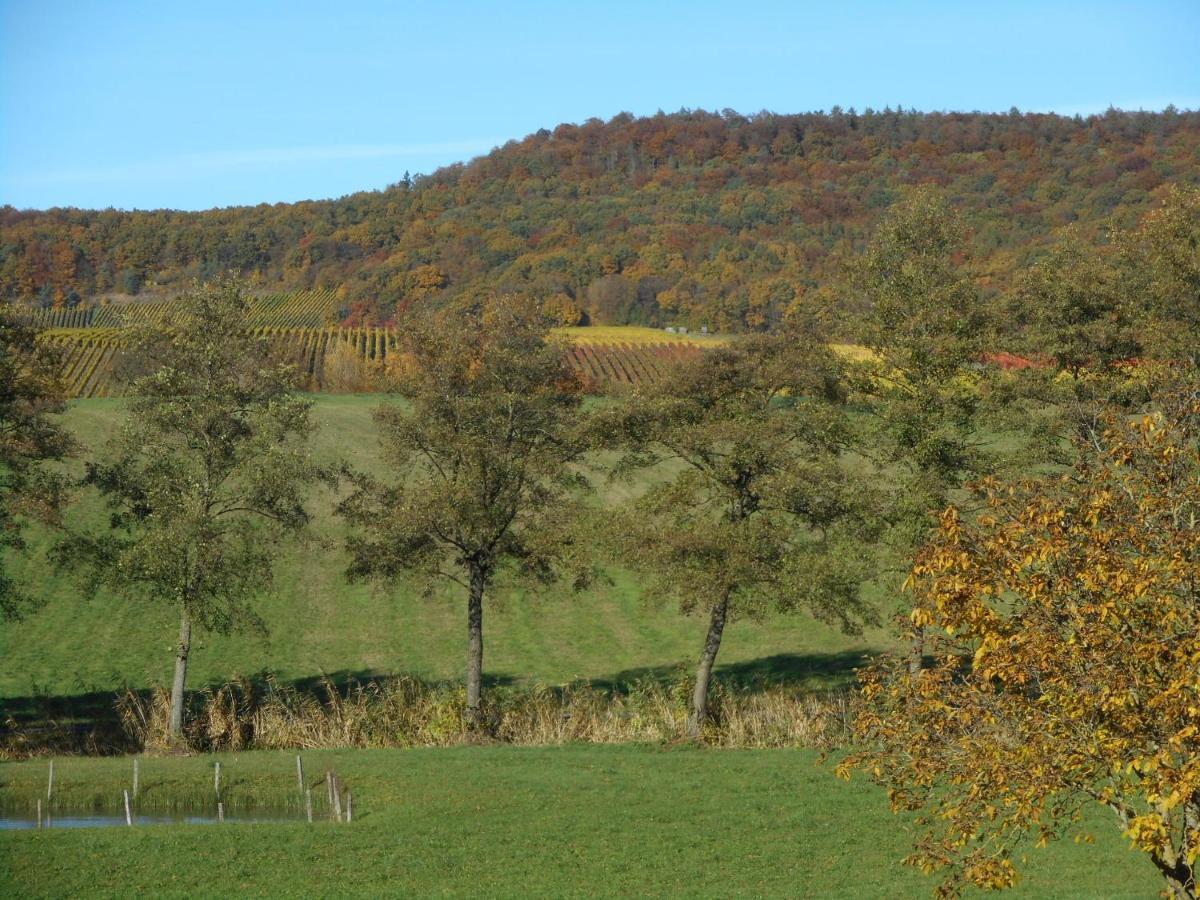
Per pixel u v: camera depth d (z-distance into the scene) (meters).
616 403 48.06
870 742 16.86
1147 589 14.28
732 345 47.03
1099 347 49.12
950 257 51.03
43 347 50.19
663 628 65.62
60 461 50.69
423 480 51.03
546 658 61.38
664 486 47.22
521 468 49.09
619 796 35.56
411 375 50.03
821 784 37.03
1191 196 53.81
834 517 45.50
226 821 34.38
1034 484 16.28
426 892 27.14
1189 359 46.47
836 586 43.97
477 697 48.44
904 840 31.11
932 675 15.65
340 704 49.06
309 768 39.41
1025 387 46.53
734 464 45.69
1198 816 14.25
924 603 16.28
